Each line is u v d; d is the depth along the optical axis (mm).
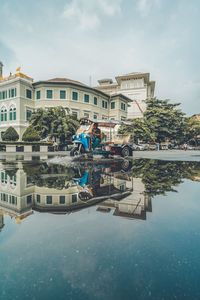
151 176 4645
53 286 961
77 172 5172
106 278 1017
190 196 2807
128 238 1502
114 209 2217
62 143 21438
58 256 1244
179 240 1475
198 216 2002
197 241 1459
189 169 6035
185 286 966
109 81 51625
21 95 28016
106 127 11078
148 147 31641
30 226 1727
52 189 3160
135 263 1163
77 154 9477
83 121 9797
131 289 940
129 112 43781
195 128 41031
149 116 32531
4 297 886
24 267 1120
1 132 30188
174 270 1096
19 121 27797
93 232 1608
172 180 4129
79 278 1025
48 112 20609
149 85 48844
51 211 2125
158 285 970
